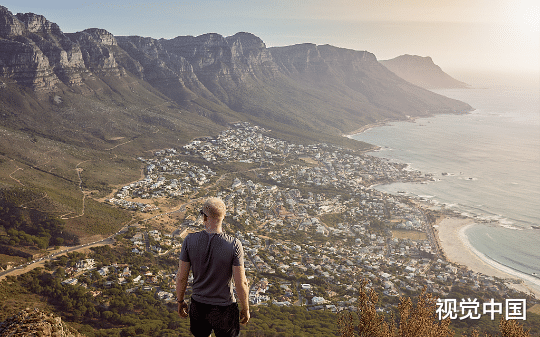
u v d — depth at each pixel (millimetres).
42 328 12188
